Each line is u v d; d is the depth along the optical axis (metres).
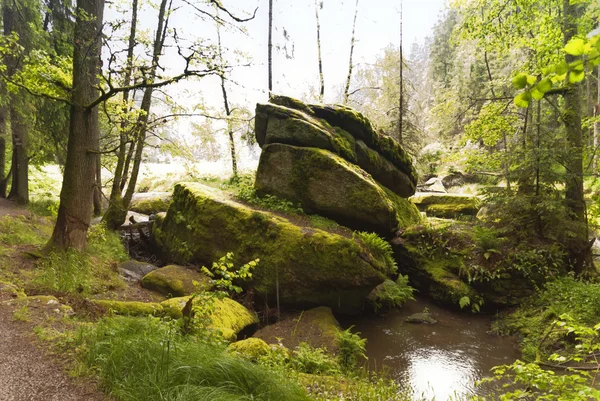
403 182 14.33
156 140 13.19
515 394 3.41
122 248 12.07
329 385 5.27
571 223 10.32
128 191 13.91
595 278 10.08
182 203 12.17
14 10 13.36
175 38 7.71
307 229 9.83
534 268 10.25
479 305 10.39
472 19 13.61
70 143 8.84
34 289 6.86
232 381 3.75
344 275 9.02
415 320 9.70
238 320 7.99
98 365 3.98
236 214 10.48
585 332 3.46
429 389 6.37
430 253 11.45
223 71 7.74
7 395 3.47
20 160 16.16
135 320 4.87
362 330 9.11
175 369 3.66
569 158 10.47
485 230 11.02
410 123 23.03
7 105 13.75
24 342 4.58
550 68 1.50
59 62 9.48
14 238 9.87
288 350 6.62
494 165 12.75
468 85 26.73
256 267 9.64
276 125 11.78
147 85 7.86
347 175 10.88
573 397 2.95
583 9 14.24
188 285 9.24
